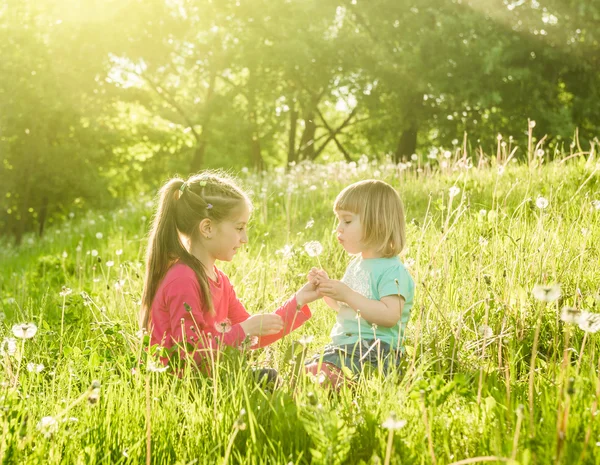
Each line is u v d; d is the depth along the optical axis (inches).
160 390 95.3
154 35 1013.8
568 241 143.8
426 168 303.6
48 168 999.6
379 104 938.1
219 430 84.2
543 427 80.0
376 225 125.0
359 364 112.8
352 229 126.5
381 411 84.6
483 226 160.7
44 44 944.3
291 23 927.0
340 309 125.3
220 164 1217.4
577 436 75.9
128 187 1237.1
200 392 95.8
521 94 746.8
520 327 119.5
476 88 739.4
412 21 829.8
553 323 119.2
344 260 177.2
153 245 125.1
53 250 366.3
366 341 115.8
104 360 109.7
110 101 1034.1
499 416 82.8
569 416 77.0
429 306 124.7
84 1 978.1
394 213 126.9
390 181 302.7
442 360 108.6
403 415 83.4
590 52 746.8
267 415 88.4
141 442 81.6
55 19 972.6
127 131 1117.7
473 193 225.6
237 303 136.1
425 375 104.0
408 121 892.6
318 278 121.6
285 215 293.9
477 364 108.3
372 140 1146.0
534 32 746.2
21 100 933.8
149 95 1099.3
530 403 75.9
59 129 1026.1
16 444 76.7
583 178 207.2
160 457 80.6
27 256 376.8
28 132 992.9
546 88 764.6
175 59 1100.5
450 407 86.1
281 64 958.4
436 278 133.0
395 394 88.6
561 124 717.3
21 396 94.8
